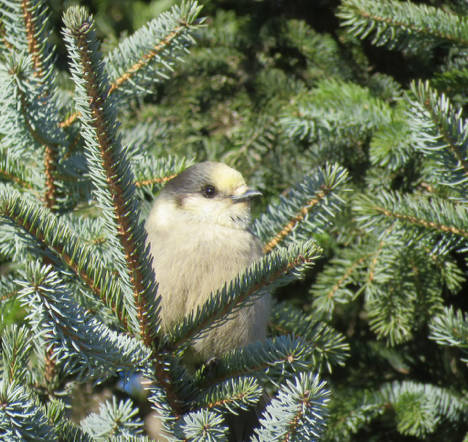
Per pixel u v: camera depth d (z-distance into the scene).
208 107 7.82
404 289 6.18
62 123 5.68
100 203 3.77
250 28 7.82
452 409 6.16
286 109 6.63
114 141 3.69
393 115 6.45
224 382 4.07
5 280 5.74
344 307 7.09
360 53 7.48
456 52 6.89
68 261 3.83
